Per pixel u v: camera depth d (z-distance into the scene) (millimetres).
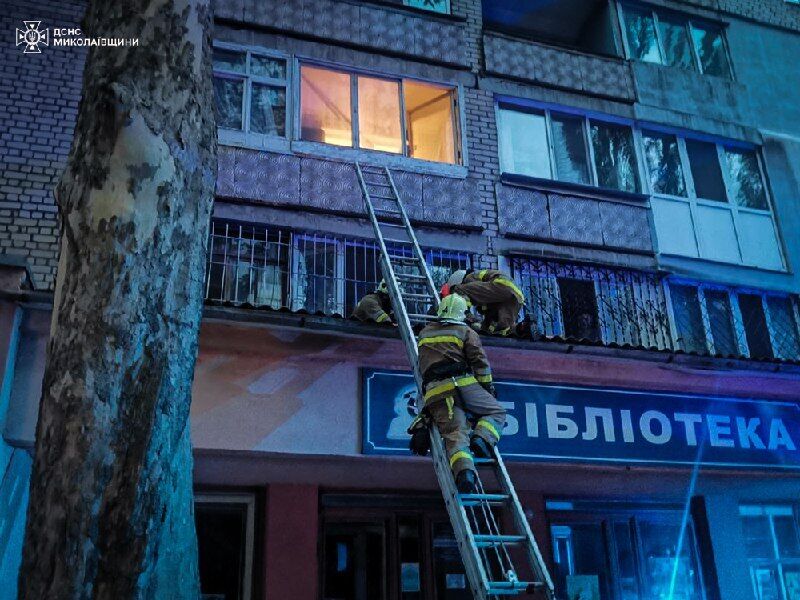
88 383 3184
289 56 9773
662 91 11742
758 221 11516
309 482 6648
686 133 11656
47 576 2930
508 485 4383
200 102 3947
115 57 3854
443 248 9477
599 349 6629
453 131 10375
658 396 7035
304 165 9250
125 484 3102
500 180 10148
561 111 11125
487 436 4496
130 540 3047
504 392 6469
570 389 6719
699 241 10945
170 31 3949
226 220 8656
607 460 6570
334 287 8945
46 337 5340
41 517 3031
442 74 10516
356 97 10016
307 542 6434
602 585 7590
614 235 10422
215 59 9414
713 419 7148
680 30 12562
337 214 9148
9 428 5059
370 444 5945
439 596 7039
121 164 3533
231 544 6547
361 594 6809
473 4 11211
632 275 10344
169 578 3191
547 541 7105
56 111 8547
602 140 11234
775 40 13125
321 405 5938
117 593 2963
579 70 11375
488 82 10734
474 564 3852
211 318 5582
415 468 6426
